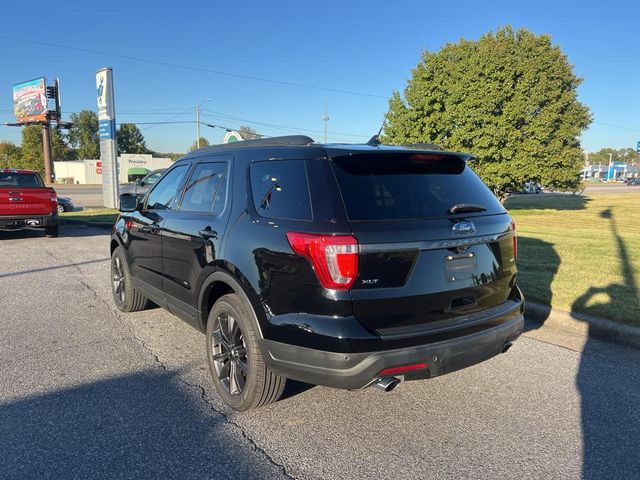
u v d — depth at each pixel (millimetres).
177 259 4312
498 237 3459
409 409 3627
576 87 20828
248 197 3551
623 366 4406
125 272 5723
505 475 2840
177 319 5770
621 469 2898
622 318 5227
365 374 2846
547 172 20406
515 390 3936
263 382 3344
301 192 3148
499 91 19719
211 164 4215
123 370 4289
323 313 2875
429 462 2967
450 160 3682
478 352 3217
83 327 5457
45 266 9023
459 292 3201
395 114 21359
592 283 6723
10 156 100625
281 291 3068
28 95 62375
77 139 119000
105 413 3520
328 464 2943
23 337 5117
